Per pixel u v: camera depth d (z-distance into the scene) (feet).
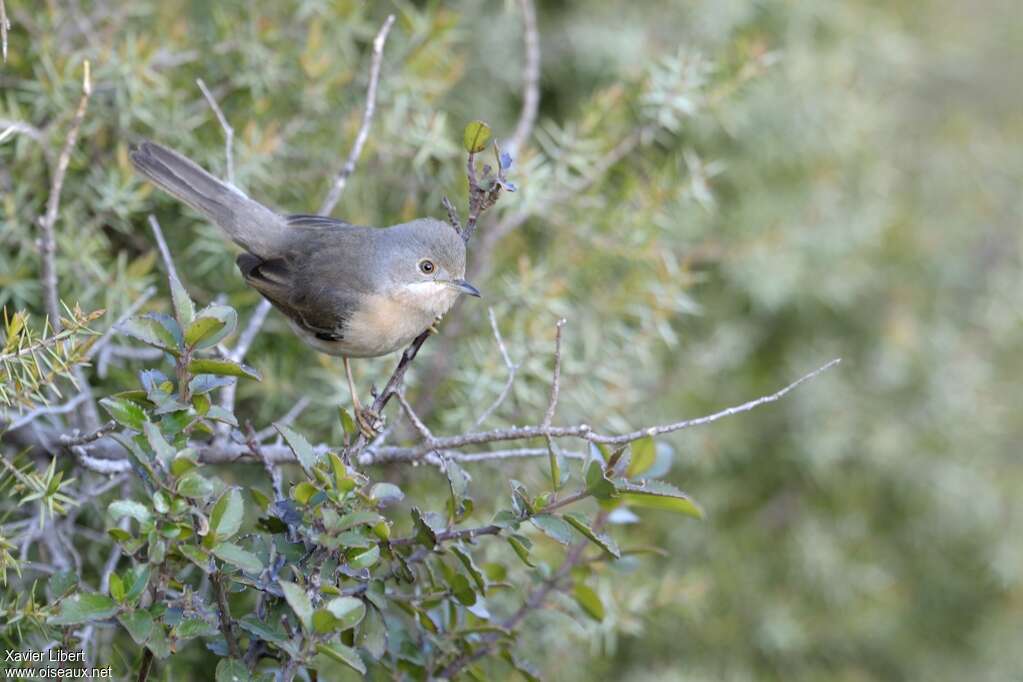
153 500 18.72
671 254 39.37
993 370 52.31
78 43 34.12
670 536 44.57
